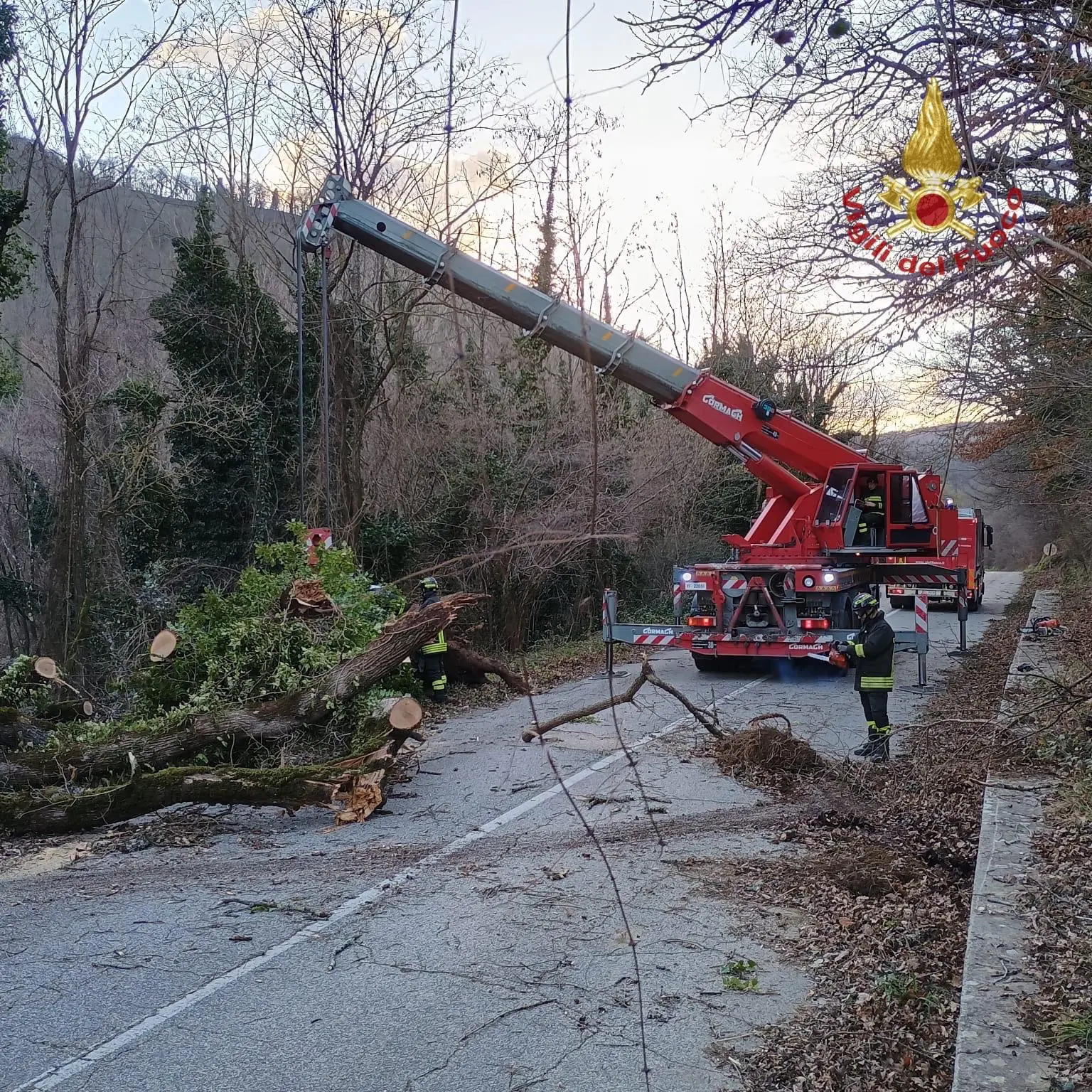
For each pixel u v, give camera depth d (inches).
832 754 396.5
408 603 573.9
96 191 840.3
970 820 297.6
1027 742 341.1
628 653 780.0
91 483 947.3
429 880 259.4
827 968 203.3
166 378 943.7
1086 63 203.8
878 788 342.3
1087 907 213.3
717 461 1003.3
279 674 379.9
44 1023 183.3
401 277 829.8
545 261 751.7
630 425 890.1
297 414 872.3
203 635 407.5
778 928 224.1
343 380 790.5
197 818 321.1
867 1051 170.7
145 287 1059.3
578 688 594.9
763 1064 166.4
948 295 248.8
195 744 332.2
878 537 622.8
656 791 341.1
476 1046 173.3
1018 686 463.8
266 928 228.4
